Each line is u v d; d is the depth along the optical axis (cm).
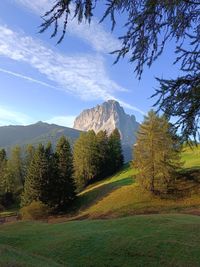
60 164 7200
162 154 5269
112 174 9369
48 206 6638
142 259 2270
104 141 9644
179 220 3066
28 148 10450
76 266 2303
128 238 2605
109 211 5431
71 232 3033
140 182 5553
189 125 651
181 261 2189
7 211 8706
